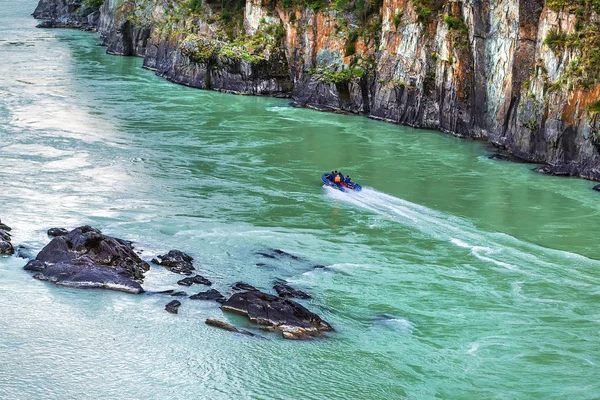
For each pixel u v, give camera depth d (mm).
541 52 72688
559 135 69438
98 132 80062
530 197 62344
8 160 67438
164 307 40531
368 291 43906
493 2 80375
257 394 33594
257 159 72125
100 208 55906
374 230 54000
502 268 47906
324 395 33688
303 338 38062
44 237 49000
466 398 33688
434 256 49531
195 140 78688
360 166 70750
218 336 37906
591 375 35719
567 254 50344
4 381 33469
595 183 66375
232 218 55375
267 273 45750
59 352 35875
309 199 60531
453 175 68312
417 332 39344
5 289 41438
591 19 70125
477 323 40531
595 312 42219
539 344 38500
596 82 67625
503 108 78812
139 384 33875
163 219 54312
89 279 42500
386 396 33688
